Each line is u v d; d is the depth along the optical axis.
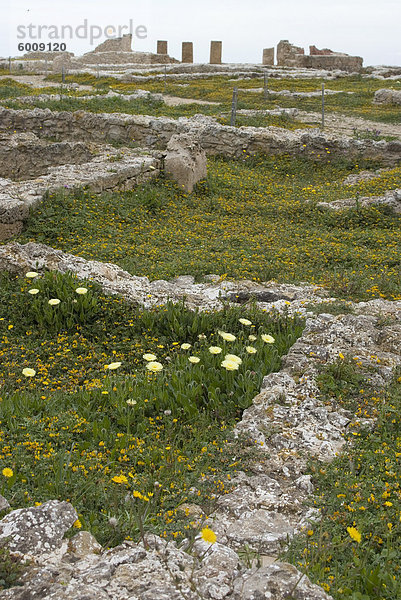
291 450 4.47
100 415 5.11
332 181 17.02
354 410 5.00
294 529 3.55
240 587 2.64
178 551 2.96
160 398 5.24
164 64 43.28
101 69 42.47
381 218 13.17
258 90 31.39
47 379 6.09
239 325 7.03
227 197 14.76
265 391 5.16
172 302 7.45
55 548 2.99
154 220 12.45
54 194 11.77
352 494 3.84
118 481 3.45
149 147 19.20
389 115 25.19
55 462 4.05
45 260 8.33
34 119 20.25
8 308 7.39
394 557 3.17
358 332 6.30
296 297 8.10
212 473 4.21
